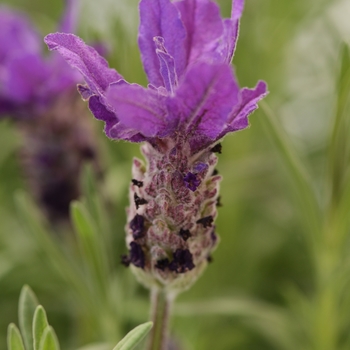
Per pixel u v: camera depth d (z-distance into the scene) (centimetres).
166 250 26
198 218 26
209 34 26
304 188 30
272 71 38
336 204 30
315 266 31
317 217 30
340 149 30
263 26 38
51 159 33
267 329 32
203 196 26
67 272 31
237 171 35
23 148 34
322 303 31
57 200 34
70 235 34
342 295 32
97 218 30
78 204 29
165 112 24
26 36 37
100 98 25
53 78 33
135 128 24
